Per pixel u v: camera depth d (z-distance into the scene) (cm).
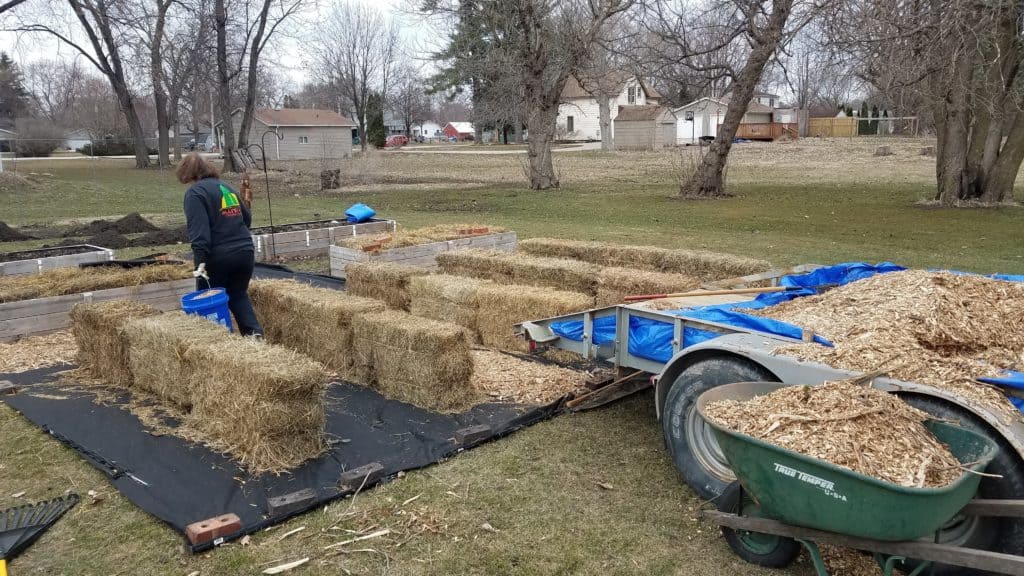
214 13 3453
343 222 1329
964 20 1374
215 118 5741
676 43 2066
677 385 396
